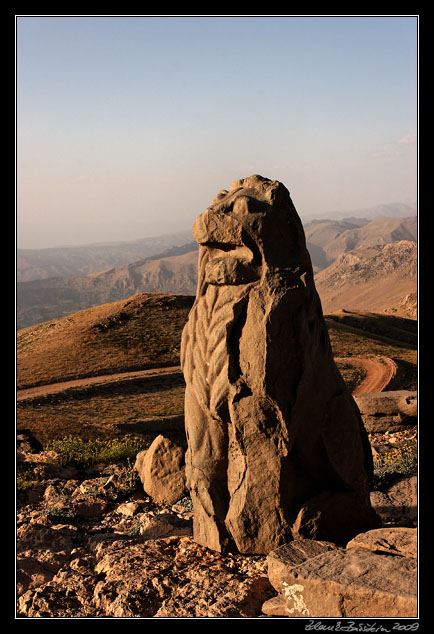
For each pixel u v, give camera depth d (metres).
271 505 3.41
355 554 2.95
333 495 3.48
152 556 3.50
